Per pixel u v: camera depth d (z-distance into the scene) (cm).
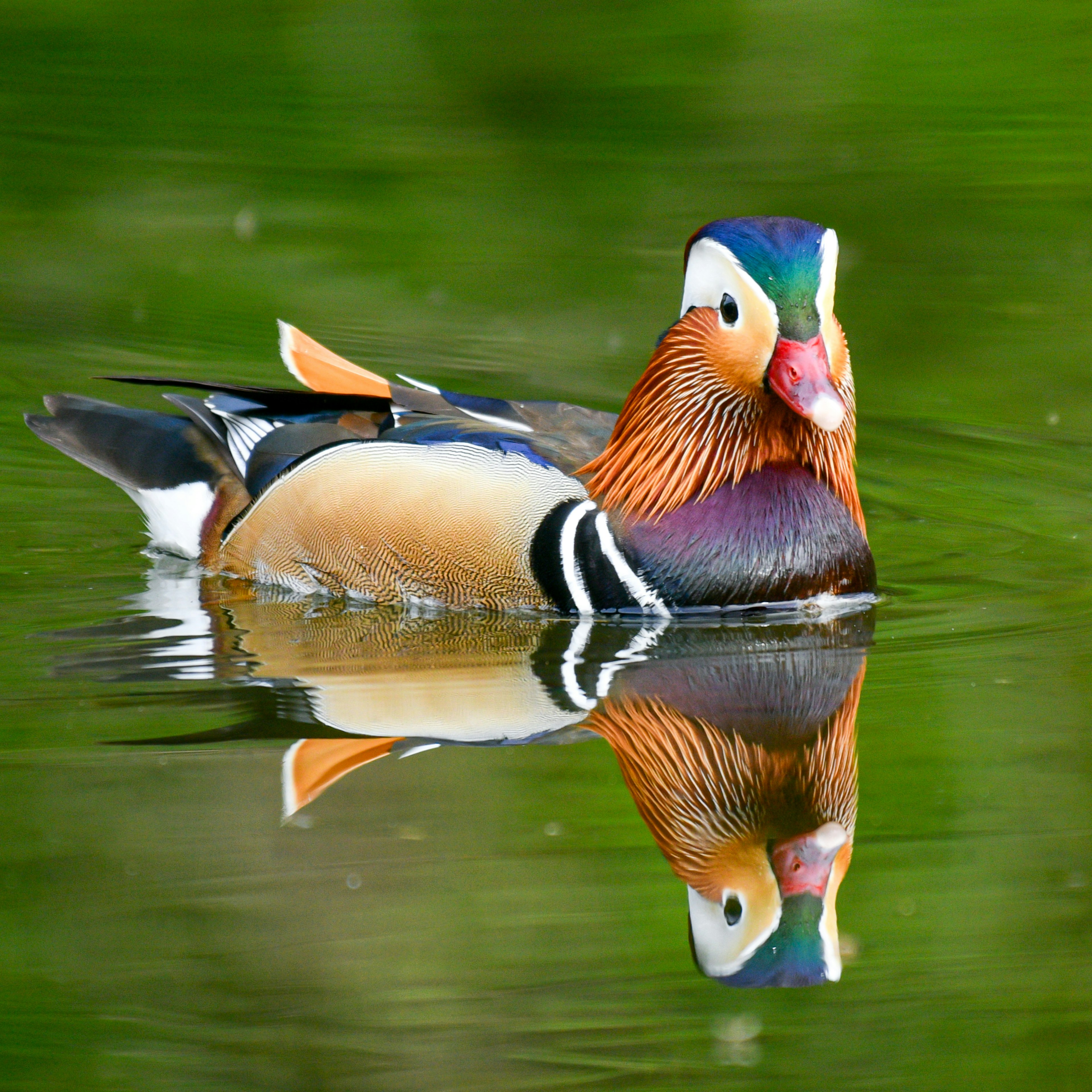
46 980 733
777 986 746
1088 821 856
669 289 1847
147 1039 705
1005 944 773
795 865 820
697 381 1123
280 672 1038
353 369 1331
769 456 1134
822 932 779
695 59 2377
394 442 1216
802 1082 688
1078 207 2025
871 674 1041
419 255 1933
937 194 2059
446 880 800
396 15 2539
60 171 2127
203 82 2388
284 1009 722
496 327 1767
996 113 2259
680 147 2181
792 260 1073
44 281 1870
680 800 873
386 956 748
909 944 777
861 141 2189
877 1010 736
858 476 1487
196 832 834
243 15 2581
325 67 2414
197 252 1936
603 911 780
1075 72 2334
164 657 1070
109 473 1327
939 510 1412
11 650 1079
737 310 1097
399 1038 709
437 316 1788
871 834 852
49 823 836
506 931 767
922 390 1659
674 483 1138
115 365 1689
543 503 1159
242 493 1274
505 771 904
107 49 2470
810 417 1040
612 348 1720
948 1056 705
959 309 1808
